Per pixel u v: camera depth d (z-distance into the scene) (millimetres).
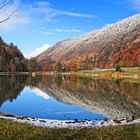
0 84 86125
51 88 74812
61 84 90500
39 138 17203
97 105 42625
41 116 33125
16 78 132500
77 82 100250
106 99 50094
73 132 18453
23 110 37719
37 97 53250
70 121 25281
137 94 57531
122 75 144875
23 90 67750
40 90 68625
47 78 136625
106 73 161125
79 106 41500
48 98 51844
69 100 48906
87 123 23922
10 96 54156
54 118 31641
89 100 48844
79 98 51906
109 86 79312
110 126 20047
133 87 74500
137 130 17812
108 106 41344
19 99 49750
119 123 23375
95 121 25141
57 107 40625
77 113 35375
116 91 64312
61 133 18328
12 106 41375
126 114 34062
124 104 43219
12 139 16859
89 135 17531
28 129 19188
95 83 93312
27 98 51438
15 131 18484
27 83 94688
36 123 23266
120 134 17359
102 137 16969
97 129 18984
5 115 27750
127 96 54312
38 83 95562
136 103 44531
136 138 16344
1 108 39375
